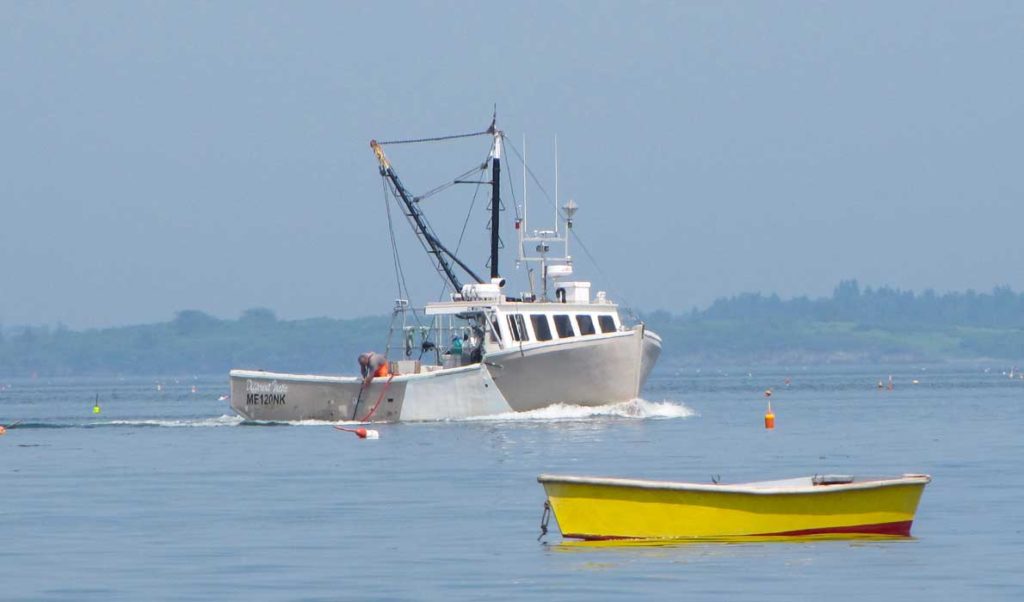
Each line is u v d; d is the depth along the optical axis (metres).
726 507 129.25
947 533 134.12
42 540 137.50
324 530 141.62
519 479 182.12
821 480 138.25
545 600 106.81
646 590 109.75
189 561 124.62
